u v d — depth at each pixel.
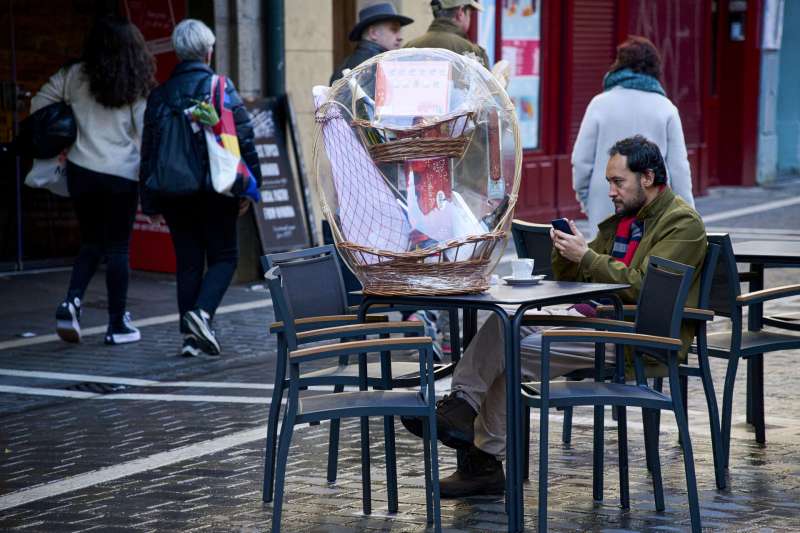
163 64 24.55
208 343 17.70
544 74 33.00
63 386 16.19
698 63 40.16
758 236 30.20
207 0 23.94
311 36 25.61
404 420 10.90
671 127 16.73
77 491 11.61
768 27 43.94
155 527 10.49
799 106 47.09
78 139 18.34
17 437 13.73
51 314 21.22
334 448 11.66
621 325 10.77
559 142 33.78
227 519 10.66
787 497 11.00
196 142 17.45
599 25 34.59
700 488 11.30
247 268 24.66
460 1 17.23
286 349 11.00
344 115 10.44
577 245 11.45
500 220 10.23
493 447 11.07
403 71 10.23
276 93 25.05
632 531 10.15
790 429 13.35
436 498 9.51
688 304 11.46
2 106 24.45
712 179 43.88
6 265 24.95
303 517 10.68
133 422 14.27
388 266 10.12
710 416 11.32
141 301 22.47
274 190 24.84
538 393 10.16
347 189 10.17
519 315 9.82
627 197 11.70
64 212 25.72
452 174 10.15
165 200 17.73
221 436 13.52
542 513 9.59
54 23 24.95
